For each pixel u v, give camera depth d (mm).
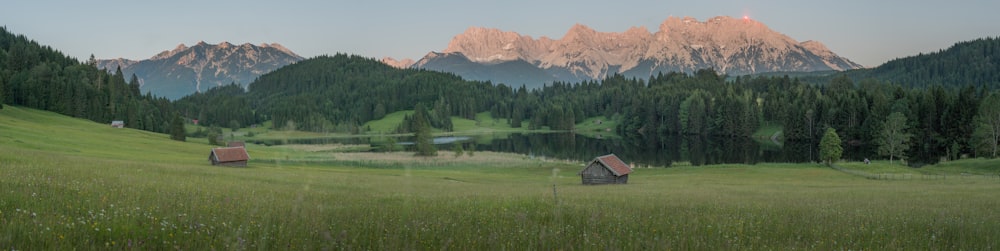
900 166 83375
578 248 9094
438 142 176375
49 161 35562
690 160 111500
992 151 101438
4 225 7801
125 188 18094
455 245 9094
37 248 6938
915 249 10312
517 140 184375
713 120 192500
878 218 16234
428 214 13727
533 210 15789
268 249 7949
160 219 9820
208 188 23938
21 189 13445
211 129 178250
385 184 42938
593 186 52969
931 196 34156
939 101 133125
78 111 165000
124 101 186625
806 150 131625
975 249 10352
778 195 36188
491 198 23484
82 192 14148
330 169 74875
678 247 9625
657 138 186250
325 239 8516
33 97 158875
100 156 65188
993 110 105812
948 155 115188
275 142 174250
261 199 18203
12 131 80750
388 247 8414
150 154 81438
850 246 10570
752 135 178750
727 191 42344
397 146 141500
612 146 152750
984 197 32500
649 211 17266
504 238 9773
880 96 146125
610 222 12805
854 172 76750
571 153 129375
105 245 7277
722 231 11867
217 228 9320
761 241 10828
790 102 185250
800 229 12812
